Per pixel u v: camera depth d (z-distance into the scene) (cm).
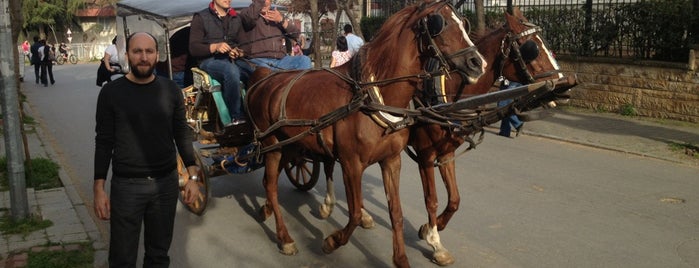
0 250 570
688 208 704
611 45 1360
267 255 584
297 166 774
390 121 478
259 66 680
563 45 1440
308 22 1992
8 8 630
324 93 517
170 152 426
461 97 554
